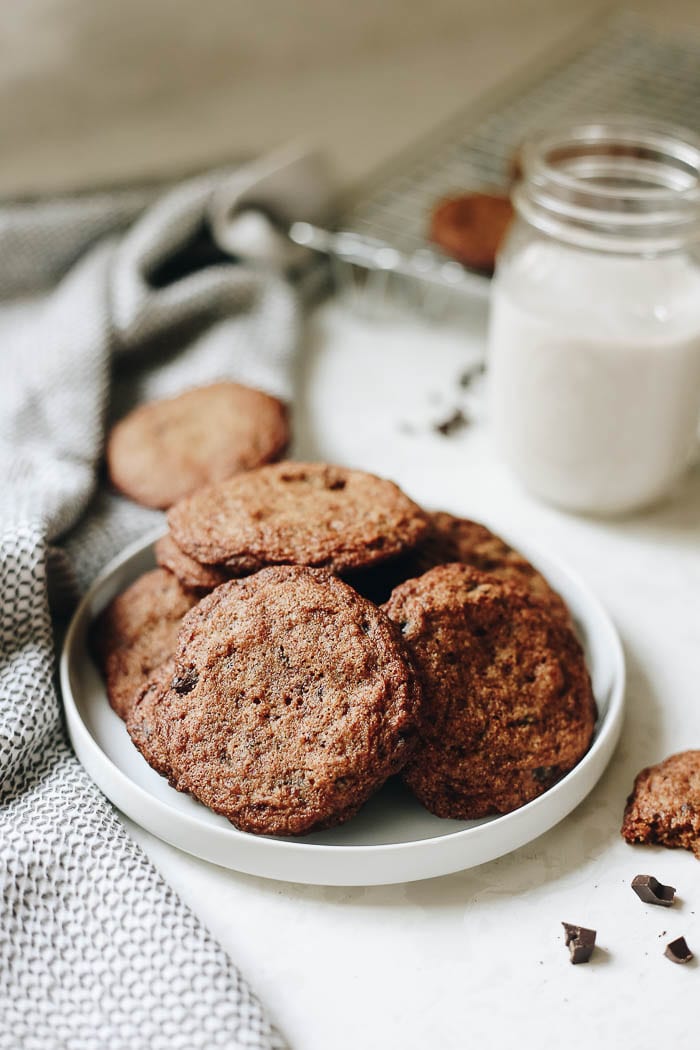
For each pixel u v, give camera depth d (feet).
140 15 2.56
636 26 3.06
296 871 1.37
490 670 1.47
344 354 2.15
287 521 1.53
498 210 2.19
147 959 1.32
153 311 2.04
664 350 1.67
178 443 1.84
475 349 2.18
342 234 2.20
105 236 2.23
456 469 1.93
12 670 1.52
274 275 2.14
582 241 1.69
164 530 1.71
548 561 1.65
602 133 1.78
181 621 1.51
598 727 1.50
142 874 1.37
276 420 1.87
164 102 2.70
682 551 1.80
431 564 1.59
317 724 1.38
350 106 2.76
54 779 1.47
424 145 2.55
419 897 1.40
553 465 1.79
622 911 1.39
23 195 2.27
